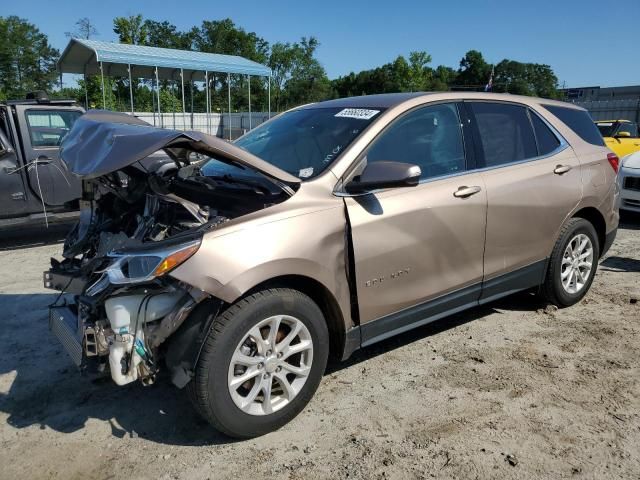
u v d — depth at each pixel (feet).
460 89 14.43
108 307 8.91
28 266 21.45
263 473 8.90
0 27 230.07
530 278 14.37
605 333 14.17
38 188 24.59
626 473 8.79
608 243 16.60
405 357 12.95
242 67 66.28
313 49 218.59
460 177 12.43
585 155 15.42
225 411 9.24
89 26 127.85
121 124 10.76
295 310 9.76
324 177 10.63
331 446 9.58
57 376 12.34
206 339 8.99
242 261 9.04
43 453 9.54
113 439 9.93
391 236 10.94
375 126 11.48
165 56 59.21
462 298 12.68
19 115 24.16
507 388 11.46
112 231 11.56
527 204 13.56
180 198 10.31
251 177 11.37
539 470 8.88
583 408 10.68
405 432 9.96
